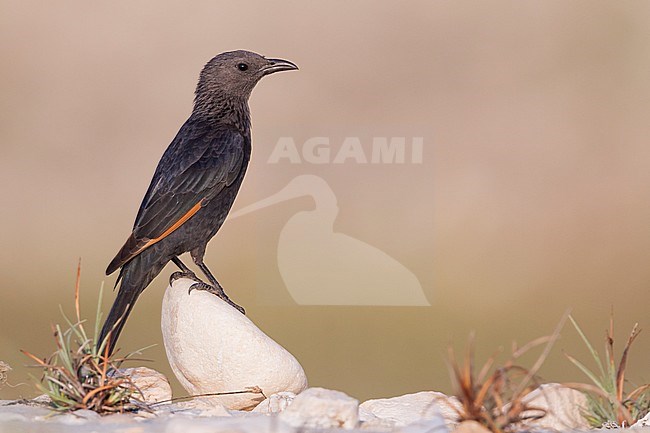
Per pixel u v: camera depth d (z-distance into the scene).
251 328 7.28
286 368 7.24
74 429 5.95
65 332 6.72
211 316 7.29
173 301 7.55
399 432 5.90
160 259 8.42
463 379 5.81
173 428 5.77
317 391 6.23
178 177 8.52
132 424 6.12
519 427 5.89
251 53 9.27
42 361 6.59
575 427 6.48
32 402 6.70
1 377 8.23
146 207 8.43
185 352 7.33
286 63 9.30
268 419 6.11
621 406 6.37
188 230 8.48
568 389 6.64
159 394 7.14
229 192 8.77
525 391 5.89
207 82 9.20
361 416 6.80
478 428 5.69
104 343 6.65
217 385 7.25
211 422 5.93
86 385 6.50
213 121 9.05
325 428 6.04
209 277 8.39
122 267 8.40
